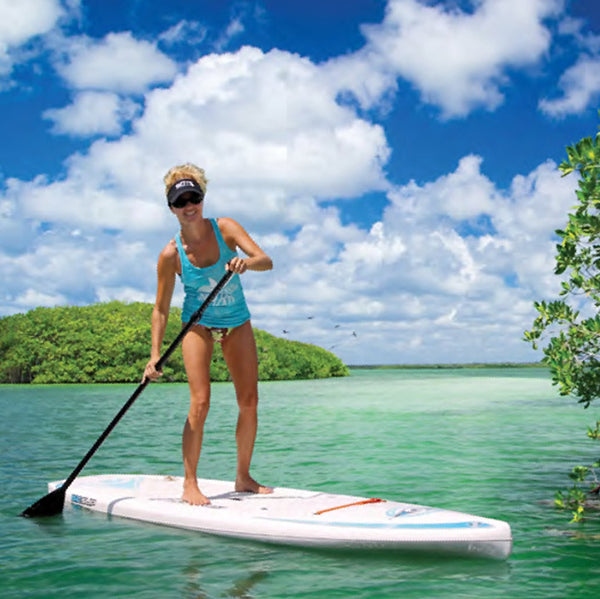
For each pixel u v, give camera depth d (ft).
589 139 14.26
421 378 142.10
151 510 13.87
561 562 10.92
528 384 96.48
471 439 28.89
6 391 91.97
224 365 126.31
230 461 23.35
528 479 18.81
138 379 128.98
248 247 14.03
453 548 11.30
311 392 79.15
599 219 14.25
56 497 14.65
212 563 10.98
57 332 132.05
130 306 141.90
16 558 11.32
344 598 9.26
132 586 9.86
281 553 11.59
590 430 16.05
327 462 22.54
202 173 14.44
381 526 11.89
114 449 26.81
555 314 15.57
